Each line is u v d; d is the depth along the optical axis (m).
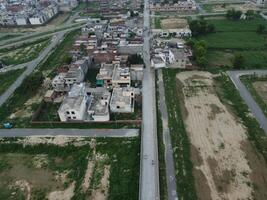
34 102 102.06
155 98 99.31
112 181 66.62
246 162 70.44
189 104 96.19
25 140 82.06
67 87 107.06
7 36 182.88
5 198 64.50
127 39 149.38
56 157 76.25
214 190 63.19
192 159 72.12
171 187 63.81
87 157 74.88
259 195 61.53
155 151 74.44
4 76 124.38
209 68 120.56
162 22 186.12
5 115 95.19
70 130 85.19
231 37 155.75
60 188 66.31
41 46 159.12
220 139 79.06
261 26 157.88
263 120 85.75
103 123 87.12
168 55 129.75
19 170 72.38
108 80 107.44
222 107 93.81
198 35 161.25
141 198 61.34
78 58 128.12
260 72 115.06
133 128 84.81
